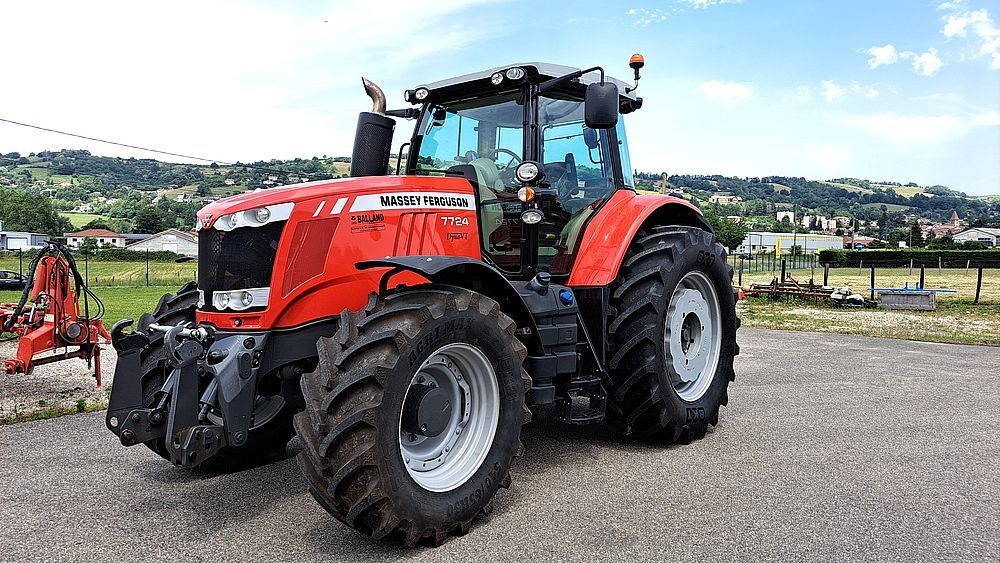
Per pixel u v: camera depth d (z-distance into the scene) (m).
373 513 2.87
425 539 3.05
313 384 2.94
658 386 4.35
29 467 4.10
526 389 3.52
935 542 3.06
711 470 4.05
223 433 3.15
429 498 3.01
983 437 4.77
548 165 4.50
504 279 3.53
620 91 5.10
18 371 5.84
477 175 4.25
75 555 2.93
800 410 5.61
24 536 3.12
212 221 3.44
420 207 3.80
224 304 3.40
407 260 3.17
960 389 6.48
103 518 3.33
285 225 3.38
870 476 3.94
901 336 10.85
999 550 2.98
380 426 2.82
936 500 3.57
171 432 3.03
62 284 6.17
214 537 3.12
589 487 3.76
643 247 4.69
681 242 4.74
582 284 4.42
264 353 3.33
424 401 3.17
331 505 2.91
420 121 4.80
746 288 20.28
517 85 4.36
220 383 3.15
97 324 6.42
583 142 4.82
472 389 3.43
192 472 4.03
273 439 4.11
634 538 3.10
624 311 4.39
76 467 4.10
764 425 5.12
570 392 4.11
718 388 4.99
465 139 4.60
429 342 3.04
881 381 6.89
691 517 3.34
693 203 5.60
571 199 4.66
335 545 3.04
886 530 3.19
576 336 4.08
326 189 3.53
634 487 3.76
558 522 3.29
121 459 4.26
